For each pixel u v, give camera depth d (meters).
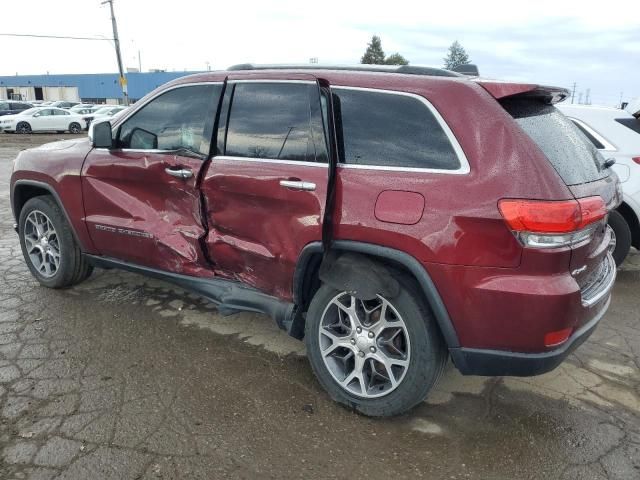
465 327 2.64
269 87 3.28
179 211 3.69
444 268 2.59
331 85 3.04
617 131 5.26
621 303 4.75
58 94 73.56
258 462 2.61
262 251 3.26
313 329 3.11
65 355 3.56
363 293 2.81
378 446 2.76
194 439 2.75
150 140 3.83
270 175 3.12
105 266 4.33
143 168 3.78
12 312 4.22
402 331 2.87
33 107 31.84
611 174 3.28
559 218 2.43
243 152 3.34
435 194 2.62
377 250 2.75
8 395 3.08
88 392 3.13
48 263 4.66
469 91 2.70
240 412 3.00
